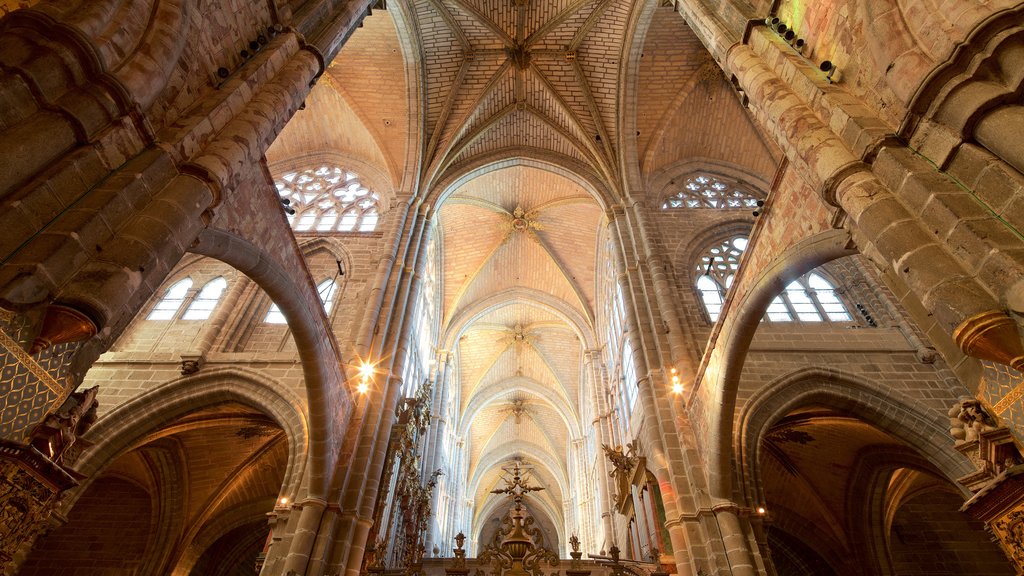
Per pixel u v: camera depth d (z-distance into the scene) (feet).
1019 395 17.85
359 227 71.56
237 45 28.91
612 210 72.23
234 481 62.44
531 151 81.82
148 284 20.22
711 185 78.54
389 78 76.13
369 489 47.88
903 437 45.57
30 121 17.49
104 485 61.72
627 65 74.64
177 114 24.31
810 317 56.13
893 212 19.53
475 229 98.48
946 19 18.48
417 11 70.69
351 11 38.19
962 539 58.80
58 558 56.85
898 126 20.94
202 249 29.01
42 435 17.60
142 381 49.34
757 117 30.01
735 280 38.91
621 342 80.48
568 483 137.59
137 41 20.86
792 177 31.37
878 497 58.03
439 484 96.17
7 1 18.98
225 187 24.80
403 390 72.33
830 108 23.89
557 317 110.93
